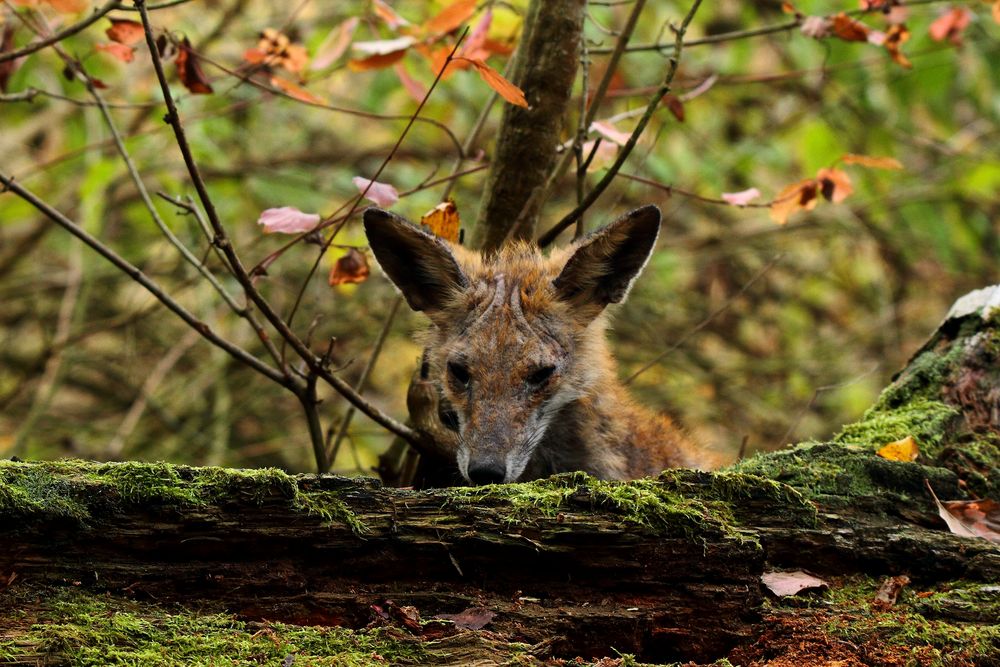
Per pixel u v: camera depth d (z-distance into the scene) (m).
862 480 8.29
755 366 21.66
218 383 19.61
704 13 20.56
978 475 9.02
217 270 18.41
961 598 7.22
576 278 11.01
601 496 7.17
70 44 16.52
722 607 6.99
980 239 22.17
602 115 18.78
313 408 10.95
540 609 6.85
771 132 21.22
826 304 25.70
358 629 6.59
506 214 11.46
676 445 12.80
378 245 10.68
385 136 24.36
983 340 10.27
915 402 10.19
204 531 6.77
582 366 11.19
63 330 18.62
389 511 7.05
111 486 6.72
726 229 23.52
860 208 21.83
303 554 6.90
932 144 20.72
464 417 10.49
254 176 19.53
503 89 9.13
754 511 7.68
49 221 19.27
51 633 6.02
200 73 11.36
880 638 6.90
